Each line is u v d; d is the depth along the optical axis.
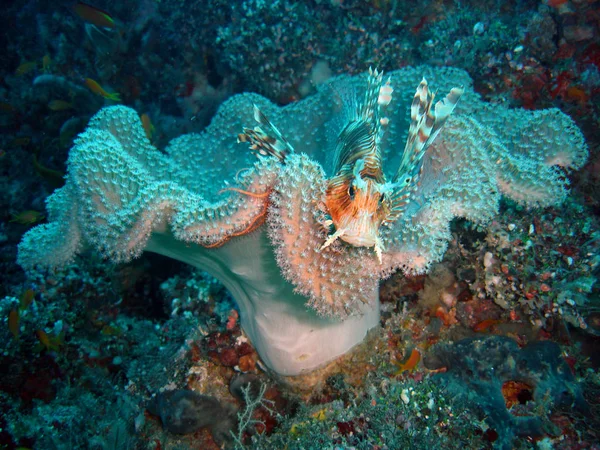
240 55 0.79
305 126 0.68
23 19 1.03
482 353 0.46
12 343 0.58
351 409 0.46
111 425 0.52
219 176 0.67
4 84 1.04
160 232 0.39
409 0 0.70
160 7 0.92
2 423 0.55
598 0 0.58
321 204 0.33
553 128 0.48
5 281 0.87
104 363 0.63
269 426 0.50
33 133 0.99
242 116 0.68
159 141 0.93
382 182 0.38
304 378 0.46
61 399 0.58
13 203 0.94
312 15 0.74
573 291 0.48
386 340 0.50
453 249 0.53
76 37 0.98
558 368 0.45
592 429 0.42
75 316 0.65
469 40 0.67
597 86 0.61
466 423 0.43
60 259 0.46
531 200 0.45
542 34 0.62
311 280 0.33
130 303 0.74
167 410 0.49
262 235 0.36
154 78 0.96
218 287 0.59
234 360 0.51
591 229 0.52
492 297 0.52
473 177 0.40
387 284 0.53
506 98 0.65
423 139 0.39
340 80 0.67
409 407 0.44
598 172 0.56
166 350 0.55
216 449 0.51
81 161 0.39
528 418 0.43
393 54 0.73
